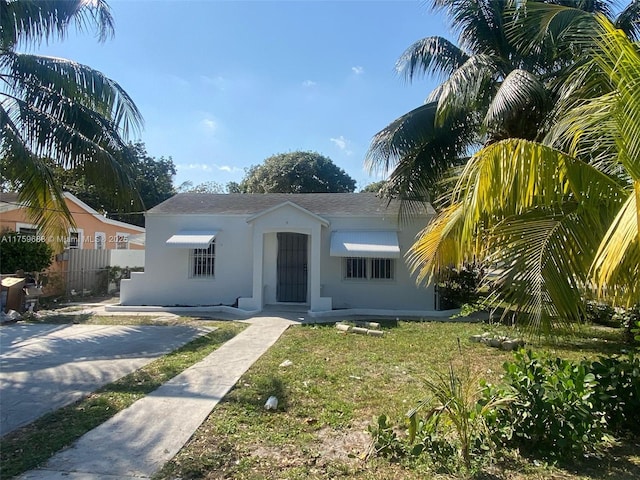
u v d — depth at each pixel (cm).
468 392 551
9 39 1246
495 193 512
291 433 588
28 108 1279
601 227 505
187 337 1249
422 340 1209
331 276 1855
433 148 1611
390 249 1725
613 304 503
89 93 1305
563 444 501
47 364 940
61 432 580
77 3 1292
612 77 440
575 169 518
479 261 592
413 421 504
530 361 618
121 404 688
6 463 492
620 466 498
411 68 1708
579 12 1023
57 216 1483
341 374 868
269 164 5284
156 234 1922
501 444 534
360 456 521
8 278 1672
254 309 1764
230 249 1906
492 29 1539
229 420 628
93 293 2461
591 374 574
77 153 1308
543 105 1230
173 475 470
